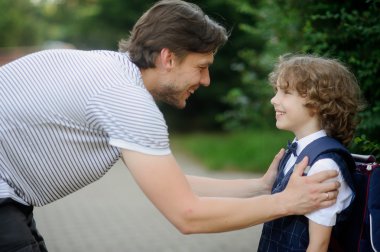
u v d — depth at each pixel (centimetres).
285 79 197
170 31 190
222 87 1320
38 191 192
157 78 198
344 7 288
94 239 461
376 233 183
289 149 206
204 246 439
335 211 181
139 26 199
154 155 177
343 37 289
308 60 200
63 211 570
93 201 622
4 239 185
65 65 189
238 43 1192
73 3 1842
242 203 179
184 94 203
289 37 379
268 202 179
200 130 1427
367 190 188
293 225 193
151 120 178
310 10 321
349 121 200
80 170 189
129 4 1322
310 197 177
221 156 889
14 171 188
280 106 201
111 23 1380
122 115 178
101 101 180
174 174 178
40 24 2319
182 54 193
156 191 176
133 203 610
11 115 185
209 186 228
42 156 186
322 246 182
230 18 1159
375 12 269
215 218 178
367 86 283
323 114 194
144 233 480
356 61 272
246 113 805
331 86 192
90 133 184
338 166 184
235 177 765
